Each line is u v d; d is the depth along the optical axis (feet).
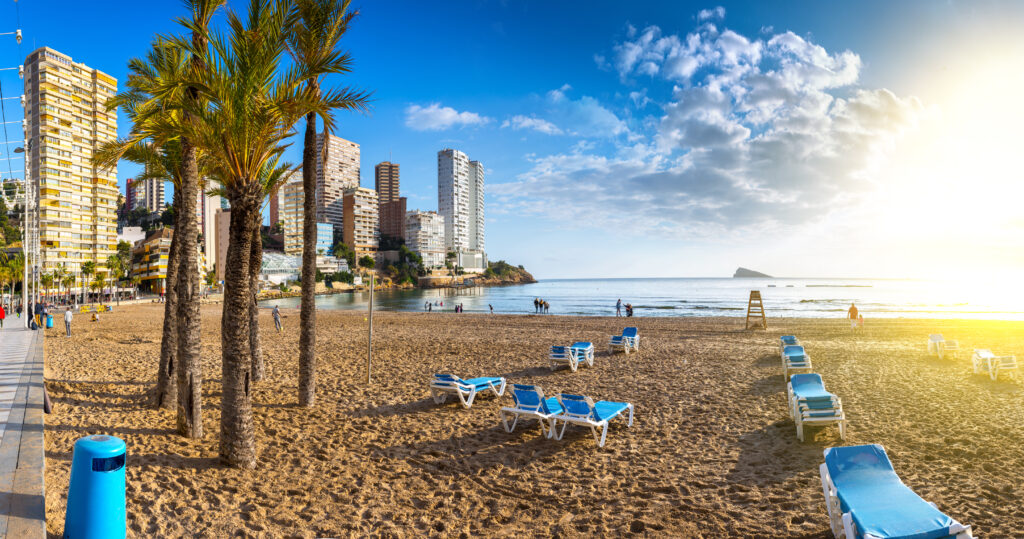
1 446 19.80
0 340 67.31
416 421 29.78
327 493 19.34
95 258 280.92
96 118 279.90
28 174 100.27
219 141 20.66
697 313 161.17
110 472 12.48
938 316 127.75
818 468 21.43
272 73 22.20
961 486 18.98
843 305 196.24
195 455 22.72
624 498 18.99
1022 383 37.91
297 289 446.19
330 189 644.69
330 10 27.22
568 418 25.79
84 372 43.65
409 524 16.93
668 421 29.48
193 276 25.72
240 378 21.66
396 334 80.84
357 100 24.02
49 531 13.64
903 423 27.78
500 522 17.20
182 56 28.71
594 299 284.61
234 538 15.40
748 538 15.69
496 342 68.80
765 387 38.32
